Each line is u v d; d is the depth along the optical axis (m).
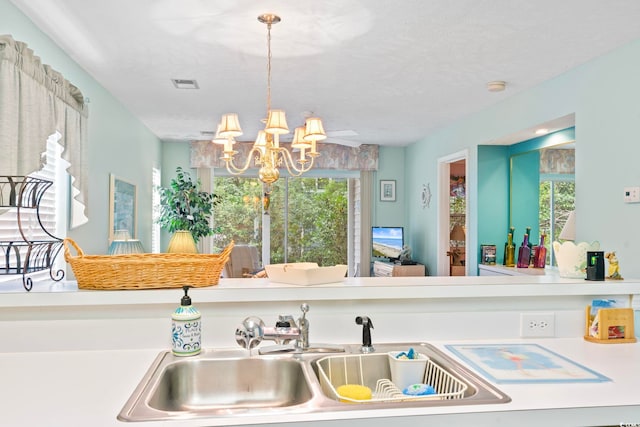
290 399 1.57
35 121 2.64
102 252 4.38
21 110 2.49
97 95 4.24
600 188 3.54
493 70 3.91
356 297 1.80
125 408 1.13
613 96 3.43
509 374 1.42
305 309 1.65
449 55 3.55
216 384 1.57
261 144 3.56
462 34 3.16
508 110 4.77
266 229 7.84
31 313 1.68
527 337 1.90
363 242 7.87
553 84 4.10
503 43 3.31
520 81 4.22
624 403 1.19
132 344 1.71
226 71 3.95
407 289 1.83
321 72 3.97
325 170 7.97
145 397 1.22
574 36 3.18
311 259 7.95
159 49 3.44
